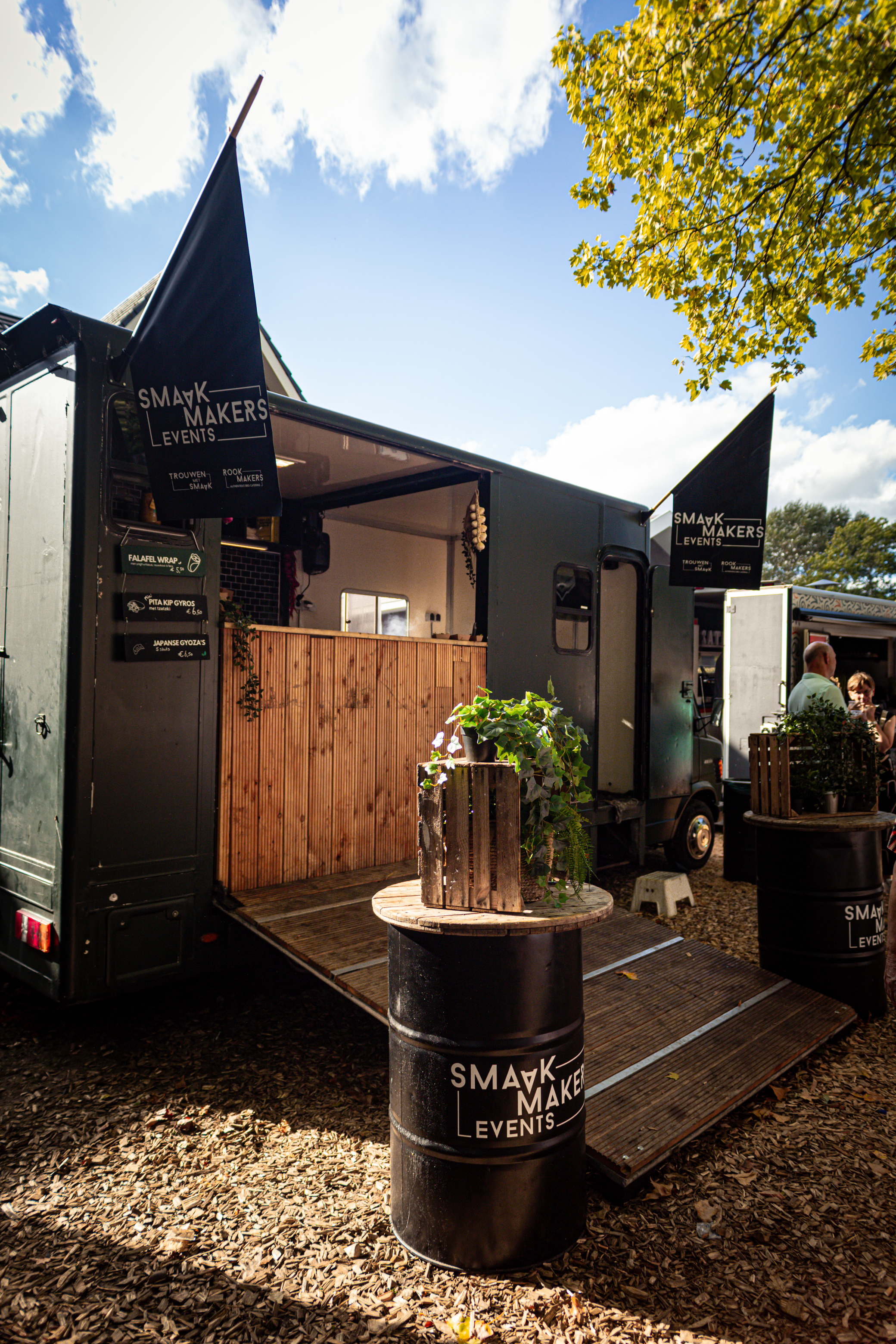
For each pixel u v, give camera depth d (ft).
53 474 12.23
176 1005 14.11
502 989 7.54
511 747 8.34
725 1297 7.50
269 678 14.26
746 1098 10.79
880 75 18.01
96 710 11.76
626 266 21.98
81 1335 6.84
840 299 21.25
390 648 16.60
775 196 20.52
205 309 11.48
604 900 8.46
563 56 19.95
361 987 10.82
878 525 193.06
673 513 21.74
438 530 30.86
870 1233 8.52
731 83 19.01
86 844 11.64
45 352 12.62
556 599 20.81
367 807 16.16
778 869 14.80
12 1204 8.61
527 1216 7.63
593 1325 7.08
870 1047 13.30
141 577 12.30
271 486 11.36
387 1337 6.87
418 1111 7.79
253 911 13.00
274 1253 7.90
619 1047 11.32
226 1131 10.14
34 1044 12.51
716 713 32.50
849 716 15.90
